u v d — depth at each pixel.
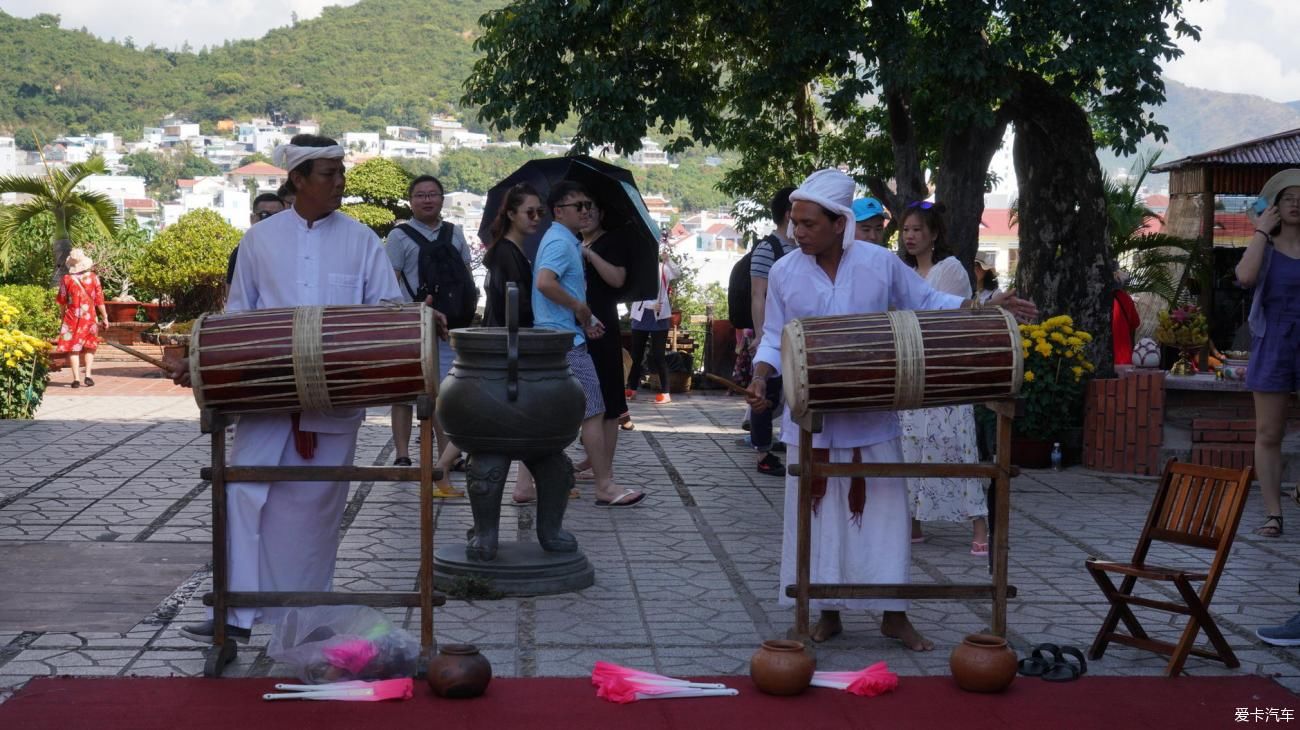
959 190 10.99
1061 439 9.30
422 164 136.38
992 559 4.71
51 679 4.29
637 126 11.77
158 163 153.12
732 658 4.70
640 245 7.36
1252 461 9.00
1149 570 4.64
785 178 15.54
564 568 5.58
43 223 20.64
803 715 4.09
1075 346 9.21
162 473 8.13
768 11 10.93
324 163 4.61
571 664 4.58
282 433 4.48
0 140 123.69
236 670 4.45
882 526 4.72
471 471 5.54
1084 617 5.34
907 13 10.46
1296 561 6.48
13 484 7.68
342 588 5.47
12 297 15.30
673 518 7.17
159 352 17.56
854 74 10.79
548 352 5.48
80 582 5.55
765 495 7.95
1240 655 4.81
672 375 14.72
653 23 11.20
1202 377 9.49
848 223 4.77
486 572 5.52
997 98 10.41
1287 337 6.96
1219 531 4.66
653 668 4.56
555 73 11.76
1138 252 14.56
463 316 7.58
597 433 7.32
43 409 11.58
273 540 4.48
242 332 4.21
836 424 4.71
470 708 4.09
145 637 4.79
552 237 6.78
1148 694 4.35
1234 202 14.91
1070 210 10.37
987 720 4.07
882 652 4.80
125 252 20.41
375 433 10.45
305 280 4.65
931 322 4.43
